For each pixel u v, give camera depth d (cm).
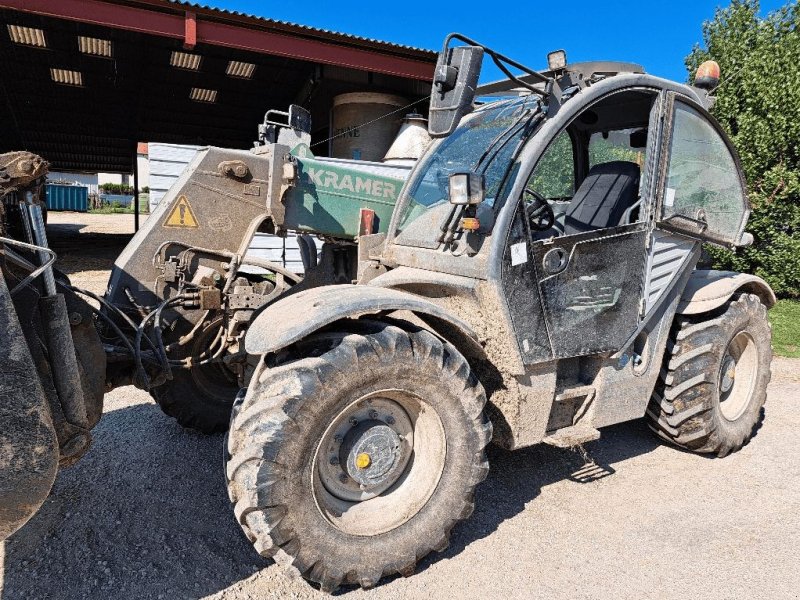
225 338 361
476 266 276
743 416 395
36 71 1323
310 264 401
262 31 984
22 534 281
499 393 284
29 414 189
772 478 357
